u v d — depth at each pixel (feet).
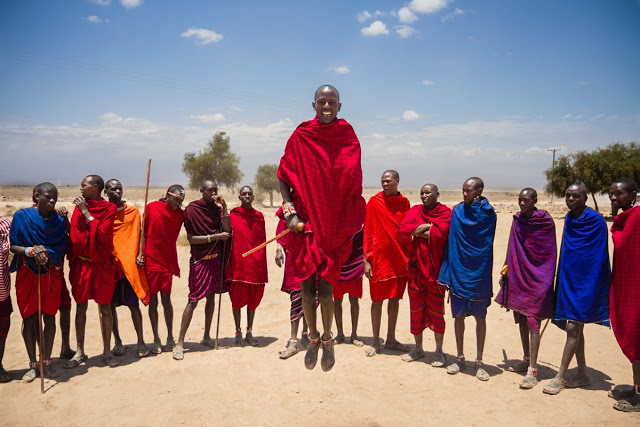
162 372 23.22
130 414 18.74
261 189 237.04
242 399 20.13
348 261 27.37
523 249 22.18
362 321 33.45
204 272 26.14
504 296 23.09
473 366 24.47
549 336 29.81
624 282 19.75
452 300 23.52
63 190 373.61
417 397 20.47
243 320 33.78
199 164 214.48
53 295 22.79
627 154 157.28
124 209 25.80
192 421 18.17
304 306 13.65
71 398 20.16
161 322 32.96
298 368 23.86
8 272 22.04
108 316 24.40
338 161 13.25
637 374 19.40
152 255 25.90
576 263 20.79
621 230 20.13
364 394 20.77
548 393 20.85
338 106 13.61
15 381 22.11
